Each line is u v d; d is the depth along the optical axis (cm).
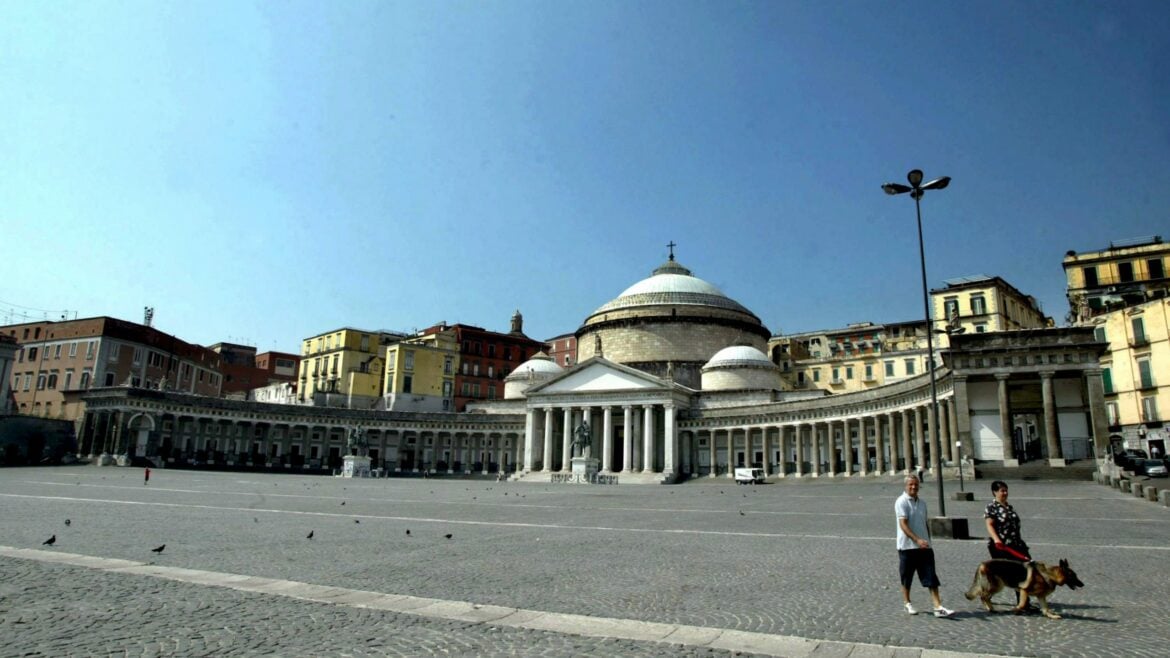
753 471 9075
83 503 3472
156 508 3325
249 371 16400
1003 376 6275
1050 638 1156
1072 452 6388
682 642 1101
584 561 1925
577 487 7575
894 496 4991
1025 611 1336
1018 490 4919
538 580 1627
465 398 14162
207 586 1455
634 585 1577
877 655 1046
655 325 12312
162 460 9856
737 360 11288
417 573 1689
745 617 1280
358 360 13712
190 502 3809
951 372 6456
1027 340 6250
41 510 3008
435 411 13412
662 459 10831
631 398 10694
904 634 1174
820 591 1522
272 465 11038
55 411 10938
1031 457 6538
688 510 3922
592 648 1062
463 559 1928
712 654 1042
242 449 11475
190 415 10431
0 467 8938
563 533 2642
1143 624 1248
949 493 4850
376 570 1717
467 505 4191
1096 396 5966
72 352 11125
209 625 1151
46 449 10031
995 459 6375
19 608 1227
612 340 12562
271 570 1675
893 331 13538
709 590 1525
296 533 2442
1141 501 3834
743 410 10206
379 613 1258
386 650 1034
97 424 10031
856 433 10125
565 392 11200
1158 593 1500
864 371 12875
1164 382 7412
